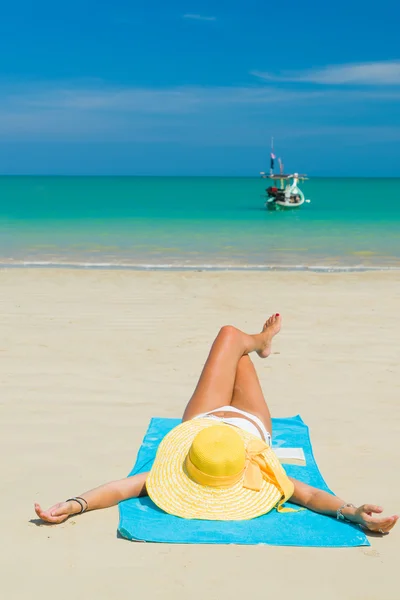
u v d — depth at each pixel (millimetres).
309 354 7363
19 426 5160
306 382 6418
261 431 4078
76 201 46281
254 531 3475
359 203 47781
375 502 3986
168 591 3000
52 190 72875
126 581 3074
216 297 10523
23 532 3529
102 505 3779
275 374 6668
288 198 37188
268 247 18547
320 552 3328
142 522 3559
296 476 4180
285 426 5113
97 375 6516
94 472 4355
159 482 3721
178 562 3223
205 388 4246
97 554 3303
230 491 3635
